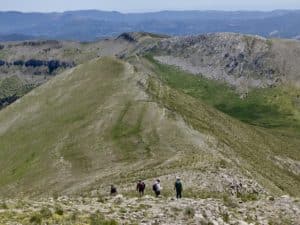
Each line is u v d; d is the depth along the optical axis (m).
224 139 115.88
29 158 105.50
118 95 125.75
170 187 57.25
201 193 54.19
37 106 138.25
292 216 34.09
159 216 29.91
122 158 88.31
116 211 31.02
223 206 34.62
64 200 36.94
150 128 101.88
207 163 71.88
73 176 85.62
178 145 90.94
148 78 144.00
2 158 114.38
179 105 132.25
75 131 108.94
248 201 38.75
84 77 146.12
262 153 141.00
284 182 112.62
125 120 107.31
